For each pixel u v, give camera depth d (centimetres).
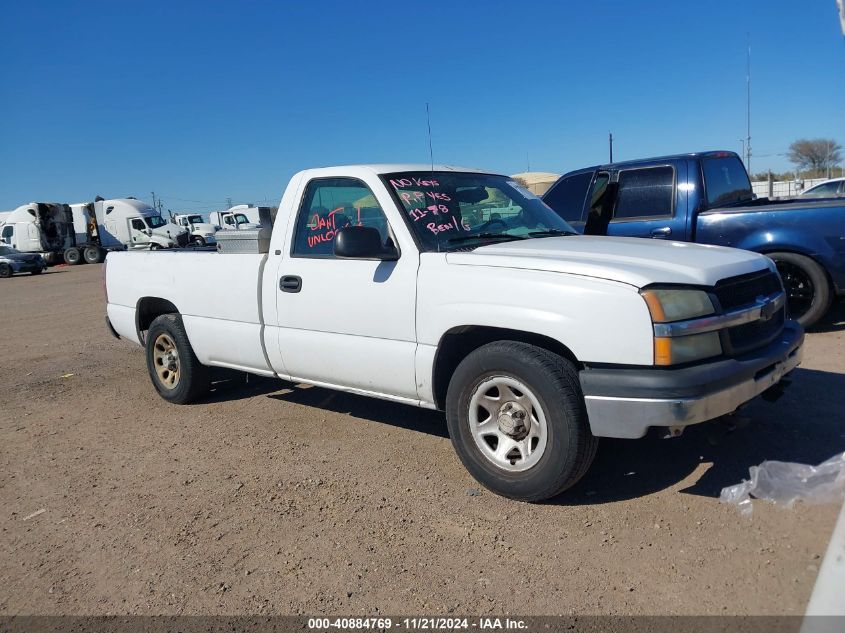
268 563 334
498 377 370
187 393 598
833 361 595
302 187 485
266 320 498
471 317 374
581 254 375
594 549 324
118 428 562
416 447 473
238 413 577
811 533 320
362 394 454
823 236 653
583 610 280
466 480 412
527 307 354
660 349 322
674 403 317
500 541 339
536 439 366
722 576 295
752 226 682
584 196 795
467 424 388
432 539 346
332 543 349
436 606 291
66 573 338
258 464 461
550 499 377
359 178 449
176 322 587
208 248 616
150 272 602
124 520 390
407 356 408
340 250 403
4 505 421
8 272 2986
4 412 634
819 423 454
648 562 310
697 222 707
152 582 324
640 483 387
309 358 469
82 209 3947
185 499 413
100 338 1045
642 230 736
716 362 334
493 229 455
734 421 374
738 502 352
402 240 416
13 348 1002
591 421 335
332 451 475
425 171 468
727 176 767
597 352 334
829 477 355
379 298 420
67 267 3569
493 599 293
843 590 224
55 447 525
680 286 333
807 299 680
